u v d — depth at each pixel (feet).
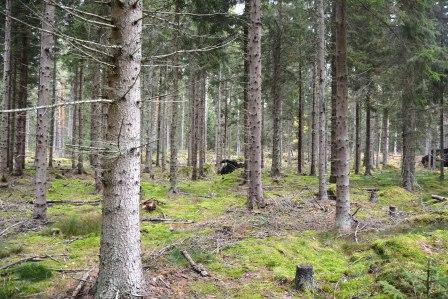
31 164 94.38
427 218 31.14
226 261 22.88
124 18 15.64
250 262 22.68
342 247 26.37
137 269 16.51
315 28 64.80
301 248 25.45
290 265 22.43
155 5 33.76
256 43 39.45
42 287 18.86
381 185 67.67
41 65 34.24
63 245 26.68
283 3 70.74
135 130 16.19
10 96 68.59
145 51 48.37
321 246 26.73
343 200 30.37
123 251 16.08
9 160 75.51
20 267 20.76
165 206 42.75
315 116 81.56
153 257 22.72
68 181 66.54
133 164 16.20
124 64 15.71
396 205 44.65
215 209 41.45
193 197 50.85
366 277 20.08
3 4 55.21
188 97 98.32
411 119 60.18
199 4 47.29
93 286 17.70
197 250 24.26
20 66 70.95
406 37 34.50
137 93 16.17
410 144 61.52
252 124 39.83
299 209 40.50
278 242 26.35
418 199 48.47
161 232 29.99
